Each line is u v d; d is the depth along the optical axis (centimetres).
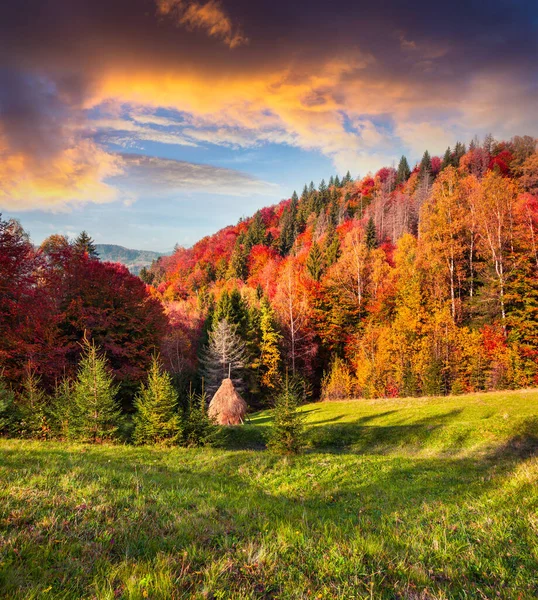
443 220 5141
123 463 1222
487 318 4228
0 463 945
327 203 13975
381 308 5225
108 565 409
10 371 2439
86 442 1661
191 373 5028
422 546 516
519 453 1695
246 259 10900
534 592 389
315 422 2791
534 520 582
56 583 370
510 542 520
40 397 1844
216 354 4538
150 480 923
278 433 1741
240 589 375
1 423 1672
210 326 5622
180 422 1786
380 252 6712
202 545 491
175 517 595
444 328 4162
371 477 1206
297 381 4616
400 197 9462
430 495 927
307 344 5244
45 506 595
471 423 2184
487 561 463
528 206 4641
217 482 1064
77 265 3300
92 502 636
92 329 3114
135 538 496
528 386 3609
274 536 550
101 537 490
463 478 1147
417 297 4503
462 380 3844
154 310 3759
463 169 9075
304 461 1420
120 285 3528
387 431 2348
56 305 3036
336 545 501
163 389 1800
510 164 8538
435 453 1917
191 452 1540
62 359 2747
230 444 2391
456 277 5119
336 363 4553
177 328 6538
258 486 1076
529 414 2153
